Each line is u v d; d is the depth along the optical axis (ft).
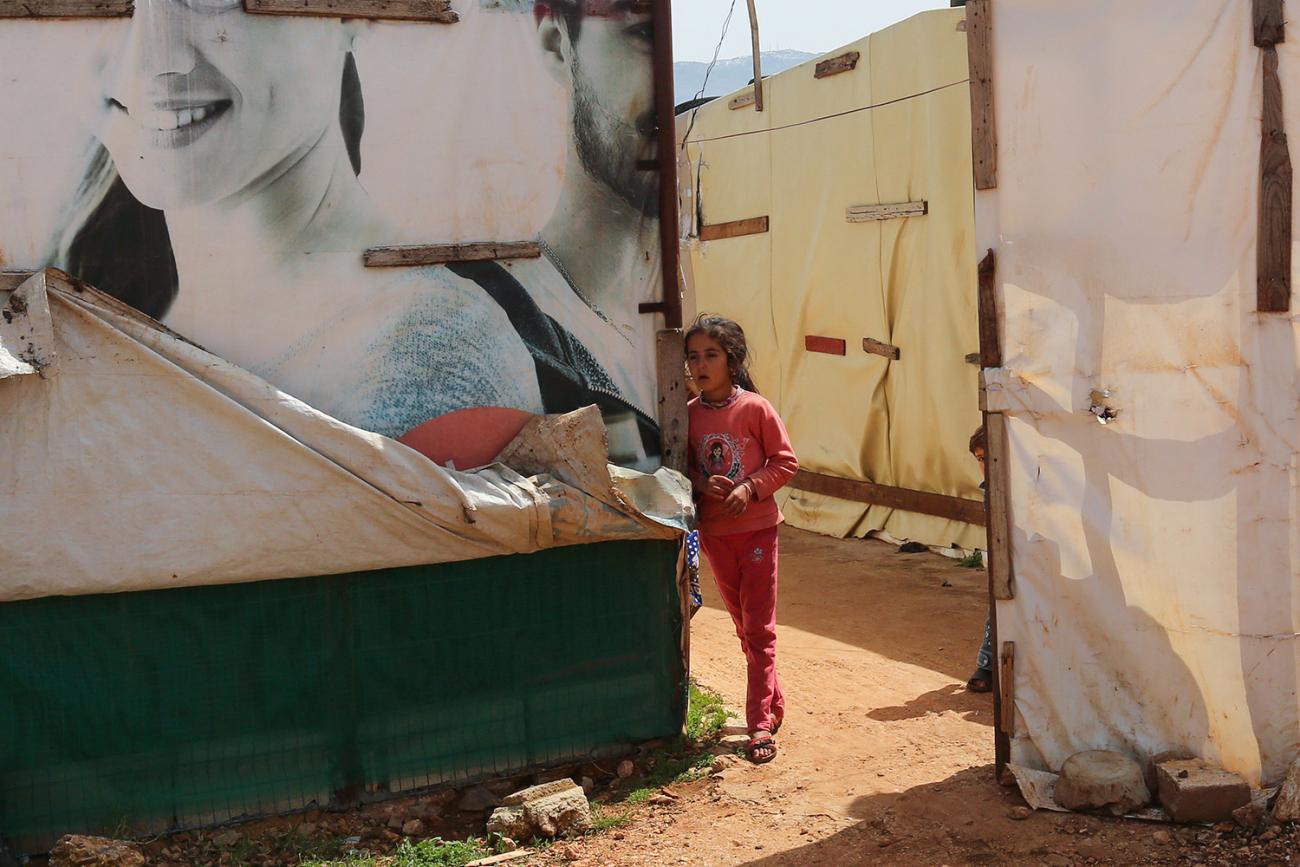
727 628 25.77
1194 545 14.57
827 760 17.51
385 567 15.94
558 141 16.81
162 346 15.01
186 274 15.43
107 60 14.97
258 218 15.64
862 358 34.94
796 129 37.09
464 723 16.85
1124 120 14.58
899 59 32.14
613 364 17.38
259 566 15.37
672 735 18.07
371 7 15.83
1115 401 14.85
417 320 16.38
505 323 16.79
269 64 15.52
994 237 15.35
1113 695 15.25
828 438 36.76
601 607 17.44
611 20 16.93
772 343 39.24
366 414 16.25
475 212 16.53
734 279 41.32
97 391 14.79
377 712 16.40
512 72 16.55
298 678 16.02
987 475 15.67
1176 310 14.44
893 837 14.71
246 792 15.92
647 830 15.60
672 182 17.38
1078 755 15.20
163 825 15.62
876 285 33.86
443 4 16.14
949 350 31.32
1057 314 15.11
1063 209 14.99
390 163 16.11
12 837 15.14
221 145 15.42
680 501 16.96
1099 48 14.64
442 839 15.69
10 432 14.55
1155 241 14.51
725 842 15.03
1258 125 13.93
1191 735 14.87
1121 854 13.69
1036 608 15.51
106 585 14.92
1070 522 15.25
